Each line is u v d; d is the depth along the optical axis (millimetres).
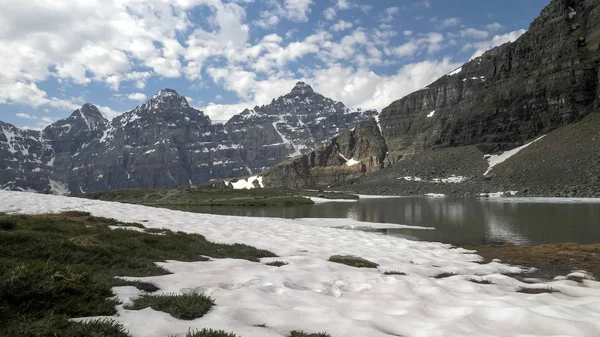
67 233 21703
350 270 20703
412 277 18469
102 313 9453
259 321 10172
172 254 20562
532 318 11453
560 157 133875
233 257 22594
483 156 182875
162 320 9133
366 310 12336
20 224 21344
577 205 78812
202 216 49188
